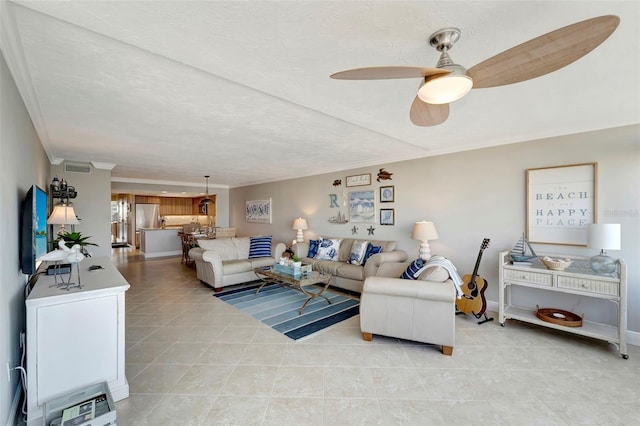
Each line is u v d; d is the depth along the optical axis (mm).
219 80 1986
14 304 1773
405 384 2152
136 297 4371
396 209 4707
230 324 3299
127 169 5797
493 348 2727
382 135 3412
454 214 4016
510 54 1290
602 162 2926
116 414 1754
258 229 7902
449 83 1362
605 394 2043
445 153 4105
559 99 2344
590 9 1280
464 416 1819
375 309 2803
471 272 3840
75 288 1900
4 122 1518
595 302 2988
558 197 3170
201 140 3574
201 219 11383
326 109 2541
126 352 2631
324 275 3994
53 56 1657
